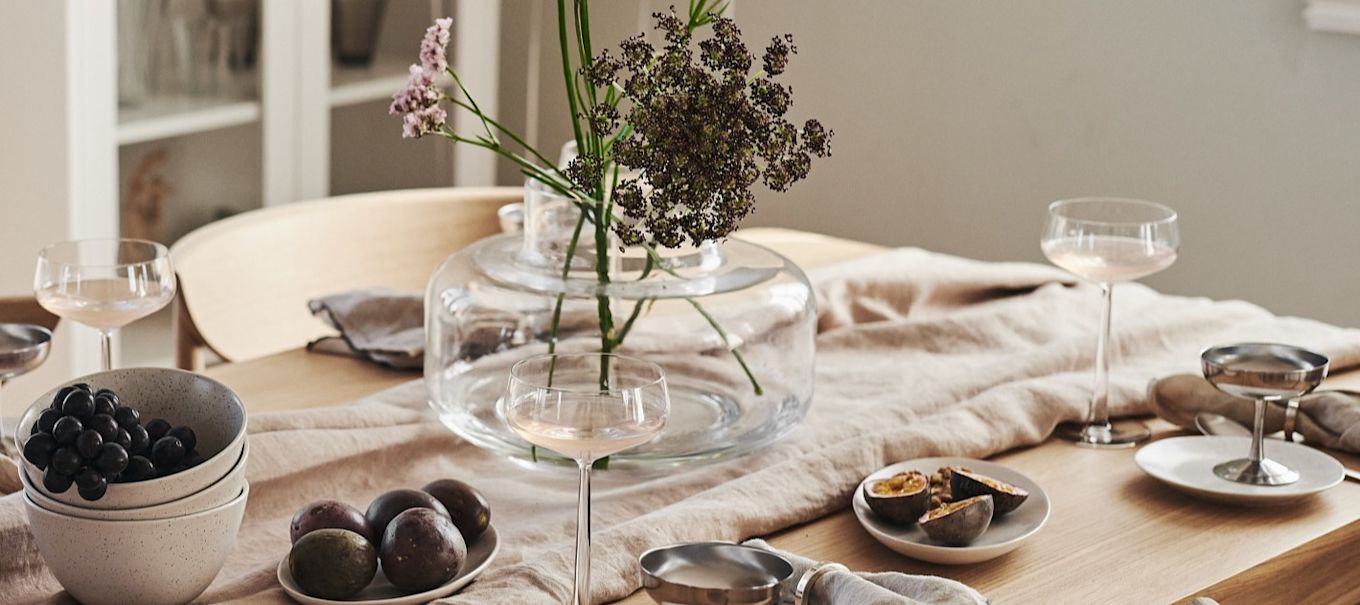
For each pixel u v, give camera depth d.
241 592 1.58
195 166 2.94
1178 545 1.72
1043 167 3.18
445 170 3.59
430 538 1.56
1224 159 2.95
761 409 1.82
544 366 1.57
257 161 3.09
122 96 2.77
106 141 2.75
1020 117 3.19
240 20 2.97
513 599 1.54
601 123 1.67
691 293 1.79
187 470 1.52
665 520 1.66
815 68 3.47
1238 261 2.98
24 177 2.71
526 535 1.67
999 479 1.79
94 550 1.51
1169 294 3.10
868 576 1.55
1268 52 2.85
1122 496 1.81
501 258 1.86
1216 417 1.94
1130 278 1.94
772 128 1.67
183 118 2.88
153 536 1.51
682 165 1.65
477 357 1.81
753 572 1.55
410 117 1.73
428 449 1.83
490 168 3.73
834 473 1.77
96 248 1.81
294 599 1.56
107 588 1.52
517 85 3.70
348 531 1.57
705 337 1.80
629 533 1.64
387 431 1.82
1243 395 1.80
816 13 3.43
